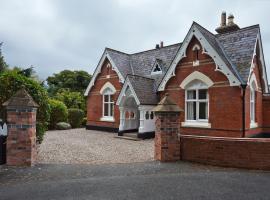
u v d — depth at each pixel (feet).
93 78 68.28
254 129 45.73
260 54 47.62
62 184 18.60
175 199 15.42
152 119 52.54
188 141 26.76
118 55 67.77
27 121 24.18
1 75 29.86
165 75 50.24
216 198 15.56
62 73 129.08
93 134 58.70
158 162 26.58
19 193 16.55
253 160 23.03
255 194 16.26
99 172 22.57
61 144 42.37
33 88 29.45
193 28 45.78
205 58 44.75
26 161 24.16
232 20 54.03
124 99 54.08
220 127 42.24
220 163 24.54
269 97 51.19
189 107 47.70
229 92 41.37
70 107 87.25
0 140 24.44
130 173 22.17
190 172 22.25
